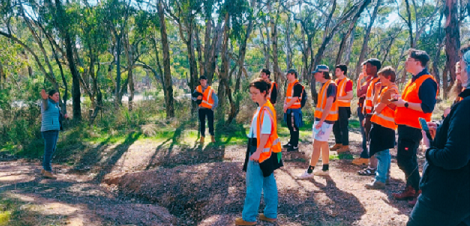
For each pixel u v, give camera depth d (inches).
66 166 269.1
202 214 167.3
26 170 244.5
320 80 184.4
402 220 134.6
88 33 446.9
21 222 131.3
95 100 529.3
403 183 179.6
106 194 198.5
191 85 478.6
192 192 189.5
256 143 131.1
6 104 417.1
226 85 383.6
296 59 1123.9
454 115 68.9
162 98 598.5
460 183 70.4
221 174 205.2
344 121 255.0
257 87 127.4
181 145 311.0
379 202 153.6
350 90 247.9
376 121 165.8
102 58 671.1
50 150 226.7
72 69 440.5
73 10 413.7
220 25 492.1
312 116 437.1
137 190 206.7
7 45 626.5
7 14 424.5
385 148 164.6
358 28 1104.8
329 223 136.7
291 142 267.9
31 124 393.4
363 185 177.8
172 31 844.6
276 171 209.5
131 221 150.9
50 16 403.5
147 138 348.2
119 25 518.6
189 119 437.1
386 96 158.9
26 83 457.7
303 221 140.8
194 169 219.9
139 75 1683.1
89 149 308.8
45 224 130.7
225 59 384.2
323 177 192.9
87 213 150.0
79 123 408.8
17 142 340.5
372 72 202.1
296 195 166.7
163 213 171.2
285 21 838.5
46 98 222.2
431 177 75.1
